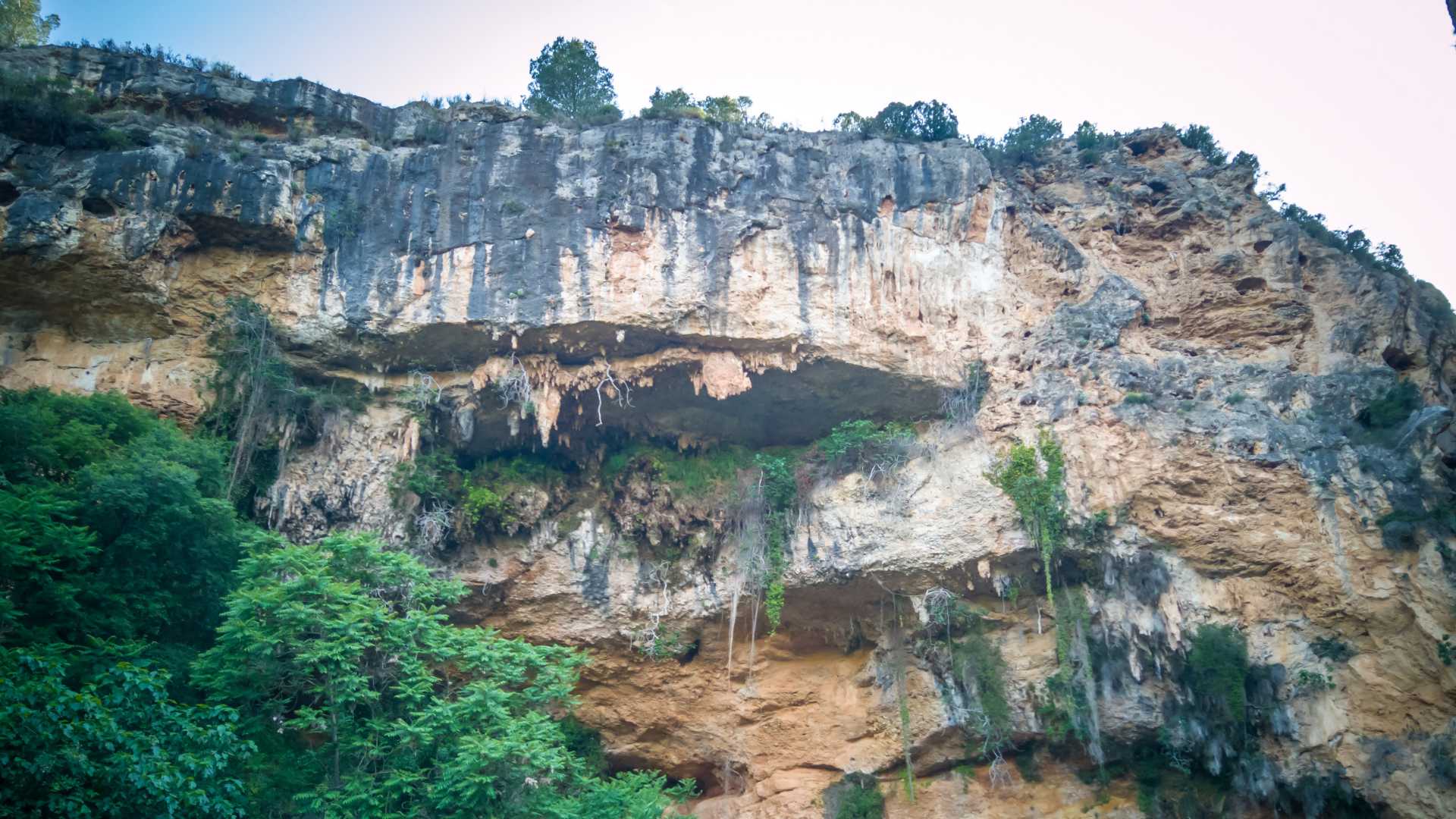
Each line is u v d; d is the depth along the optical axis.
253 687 20.23
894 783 28.08
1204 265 29.95
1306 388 27.58
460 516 27.67
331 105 29.69
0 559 19.28
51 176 26.19
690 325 27.33
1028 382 28.03
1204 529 25.97
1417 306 29.62
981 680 27.11
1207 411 27.05
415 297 27.27
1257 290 29.64
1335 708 24.81
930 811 27.61
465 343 27.41
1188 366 28.12
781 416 29.50
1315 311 29.25
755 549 28.09
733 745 29.02
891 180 29.70
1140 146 33.12
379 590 22.52
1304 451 26.22
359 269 27.47
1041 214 31.28
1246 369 28.11
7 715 15.21
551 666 22.66
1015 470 26.83
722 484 28.94
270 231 27.02
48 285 25.86
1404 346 28.53
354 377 27.66
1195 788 26.08
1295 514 25.88
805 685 28.94
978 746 27.52
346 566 22.16
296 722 19.69
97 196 26.05
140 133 27.48
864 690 28.47
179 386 26.34
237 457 25.55
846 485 28.23
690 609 28.22
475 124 29.00
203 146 27.42
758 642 28.91
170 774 16.17
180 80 29.28
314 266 27.48
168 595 21.78
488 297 27.17
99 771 15.73
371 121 29.83
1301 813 25.00
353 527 26.56
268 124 29.59
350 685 19.91
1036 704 26.80
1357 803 24.30
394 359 27.62
